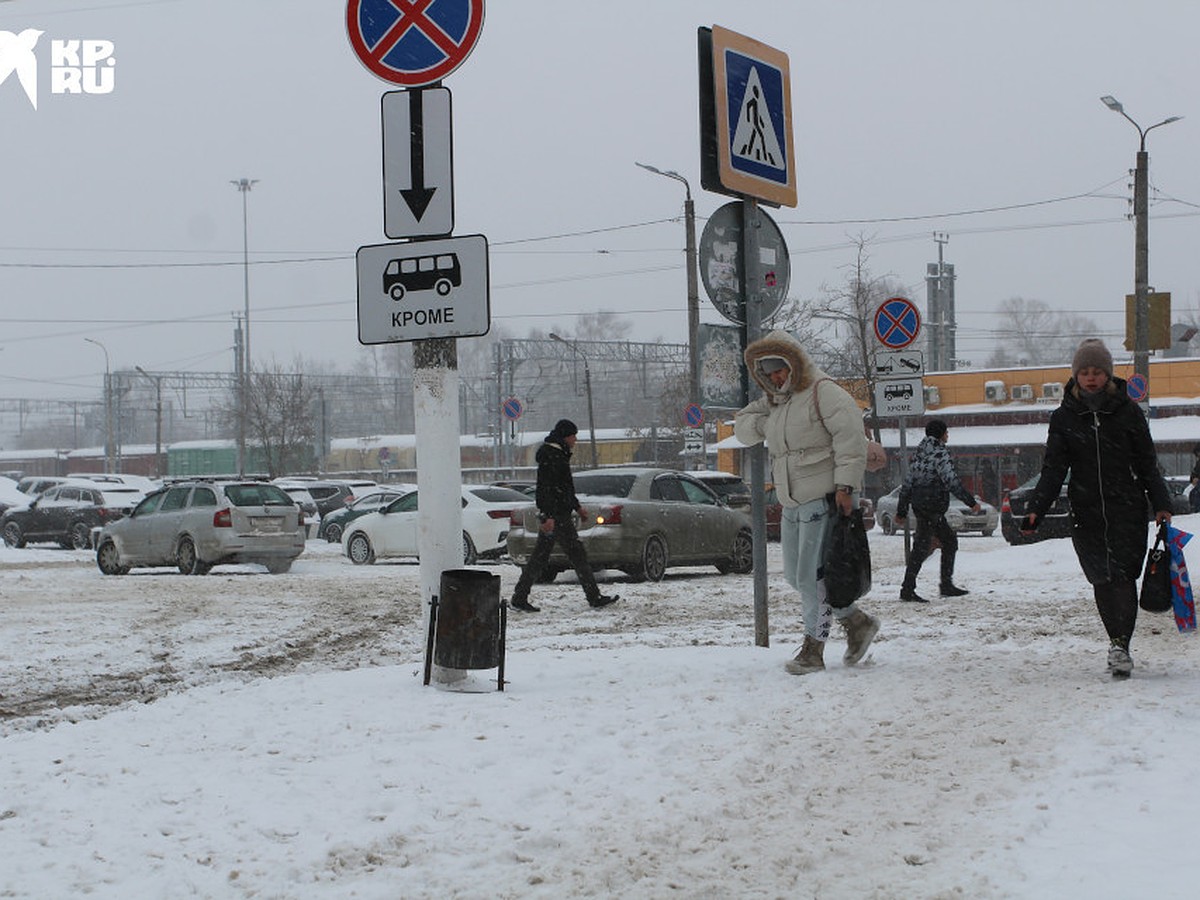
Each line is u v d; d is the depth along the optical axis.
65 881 5.02
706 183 10.49
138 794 6.24
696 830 5.65
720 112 10.38
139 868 5.17
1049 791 6.20
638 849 5.37
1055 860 5.12
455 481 9.34
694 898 4.82
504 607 9.06
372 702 8.55
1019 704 8.25
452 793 6.24
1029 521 9.28
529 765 6.79
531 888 4.94
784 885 4.95
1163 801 5.92
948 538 16.67
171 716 8.37
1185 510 37.84
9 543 41.75
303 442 89.94
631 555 20.55
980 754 6.98
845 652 10.33
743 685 9.04
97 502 39.94
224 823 5.77
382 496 40.53
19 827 5.71
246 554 25.25
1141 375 37.94
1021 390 63.91
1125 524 9.12
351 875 5.12
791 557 9.65
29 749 7.34
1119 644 9.17
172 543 25.81
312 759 6.98
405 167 9.28
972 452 62.66
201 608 17.86
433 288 9.14
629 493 20.98
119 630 15.23
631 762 6.84
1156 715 7.75
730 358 10.72
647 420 107.44
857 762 6.86
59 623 15.97
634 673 9.67
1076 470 9.21
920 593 17.55
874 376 18.28
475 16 9.11
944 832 5.59
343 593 20.16
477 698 8.62
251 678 11.58
